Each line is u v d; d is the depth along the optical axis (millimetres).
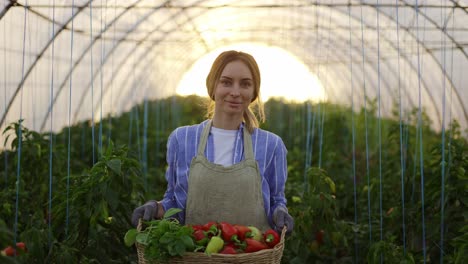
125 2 7789
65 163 6617
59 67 8961
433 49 8852
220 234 3094
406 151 7020
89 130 9906
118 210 4590
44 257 4133
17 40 6785
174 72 16156
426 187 5203
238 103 3332
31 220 4402
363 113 11727
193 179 3338
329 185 5359
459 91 9008
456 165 5086
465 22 8031
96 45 10086
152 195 7184
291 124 13969
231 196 3303
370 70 13641
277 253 3057
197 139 3436
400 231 5500
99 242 4562
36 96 8117
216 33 13102
